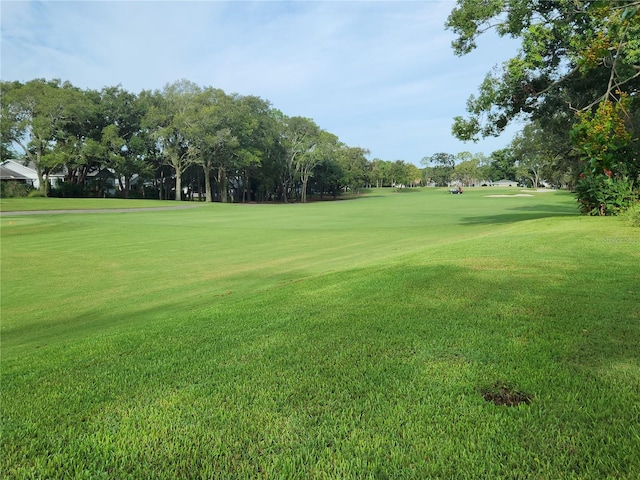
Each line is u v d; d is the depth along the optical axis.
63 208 40.81
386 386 2.91
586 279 5.66
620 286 5.25
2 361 4.48
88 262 13.84
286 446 2.29
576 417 2.42
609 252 7.60
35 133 55.00
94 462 2.23
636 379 2.85
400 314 4.53
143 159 65.56
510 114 17.72
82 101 57.12
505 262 7.04
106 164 62.59
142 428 2.53
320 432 2.40
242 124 67.88
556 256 7.39
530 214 29.86
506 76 17.02
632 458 2.05
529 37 15.00
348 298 5.46
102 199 55.28
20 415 2.80
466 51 16.69
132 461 2.22
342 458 2.16
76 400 2.99
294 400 2.78
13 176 65.94
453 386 2.86
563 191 81.56
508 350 3.41
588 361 3.15
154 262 13.58
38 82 57.22
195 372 3.37
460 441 2.25
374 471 2.05
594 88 16.41
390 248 13.73
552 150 25.03
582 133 4.64
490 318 4.23
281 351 3.70
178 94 63.72
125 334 4.84
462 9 15.98
